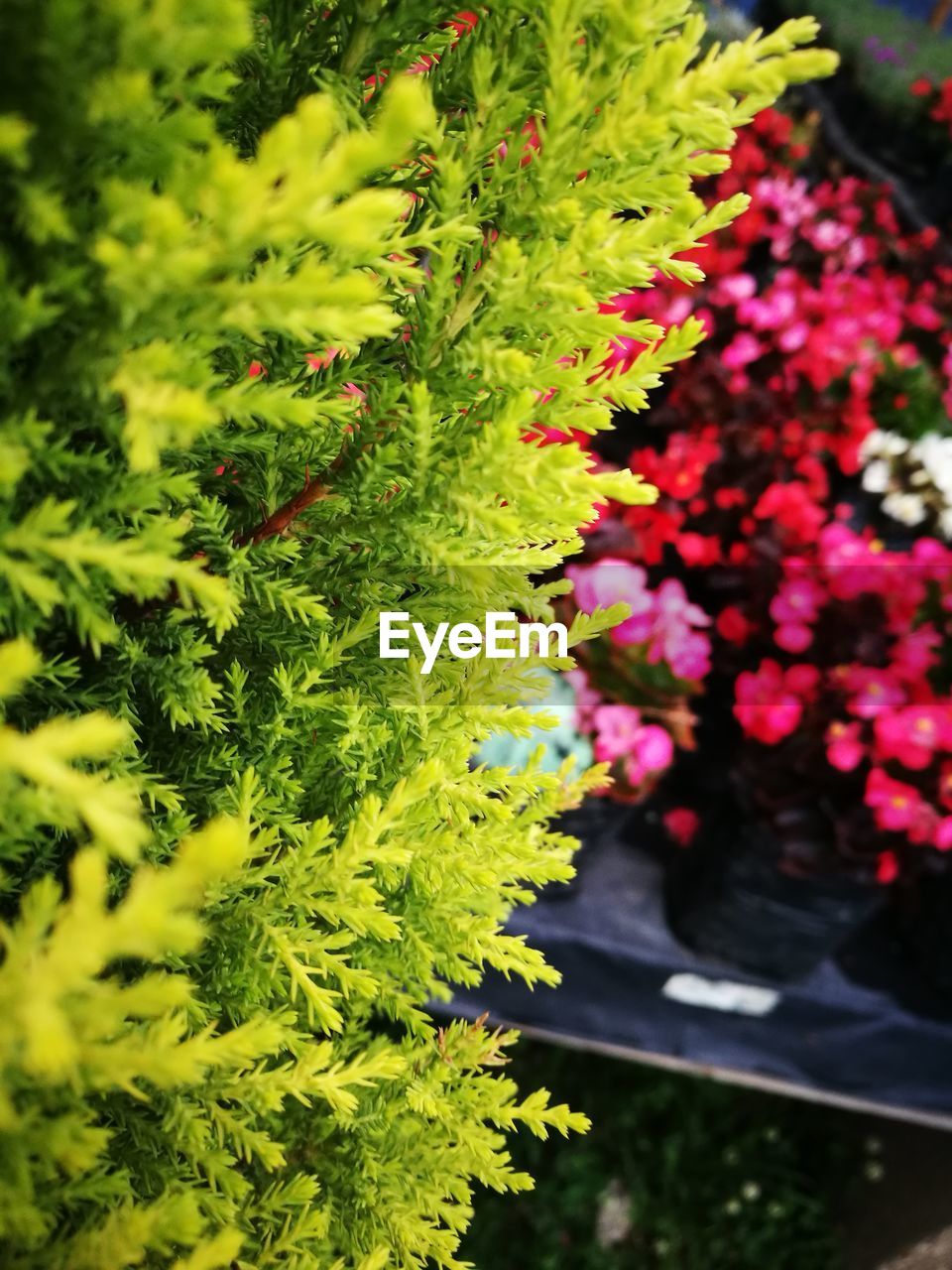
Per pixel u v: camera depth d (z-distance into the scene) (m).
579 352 0.60
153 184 0.47
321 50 0.57
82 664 0.63
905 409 2.73
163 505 0.56
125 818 0.34
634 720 1.58
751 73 0.45
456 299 0.57
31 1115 0.44
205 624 0.68
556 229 0.54
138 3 0.35
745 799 1.57
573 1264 2.09
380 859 0.58
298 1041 0.62
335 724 0.67
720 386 2.23
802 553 1.95
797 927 1.54
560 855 0.79
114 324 0.41
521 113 0.54
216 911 0.64
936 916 1.69
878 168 4.52
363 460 0.58
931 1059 1.74
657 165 0.52
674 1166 2.22
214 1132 0.65
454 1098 0.74
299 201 0.35
